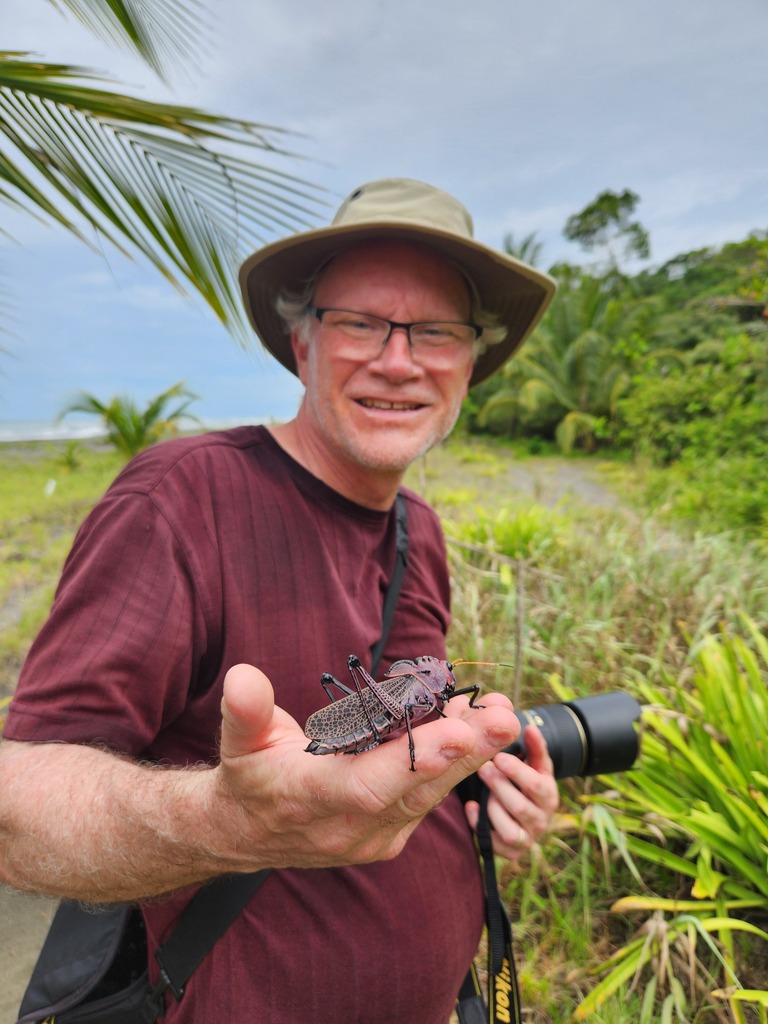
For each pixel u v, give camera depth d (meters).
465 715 0.29
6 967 0.61
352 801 0.24
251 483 0.42
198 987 0.36
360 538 0.46
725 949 0.60
